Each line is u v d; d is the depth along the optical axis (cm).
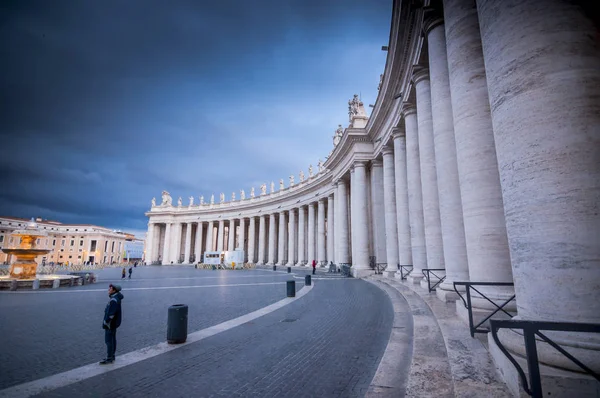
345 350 746
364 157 3291
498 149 487
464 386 413
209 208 8581
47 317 1269
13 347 841
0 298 1872
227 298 1741
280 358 707
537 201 413
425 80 1517
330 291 1922
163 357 737
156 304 1573
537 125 424
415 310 1009
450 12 880
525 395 351
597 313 365
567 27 432
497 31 494
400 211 2191
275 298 1702
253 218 7781
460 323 754
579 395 343
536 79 434
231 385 570
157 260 9025
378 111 2636
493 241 715
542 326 298
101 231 11688
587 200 382
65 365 697
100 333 995
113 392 552
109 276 3841
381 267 2988
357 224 3241
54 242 11062
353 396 511
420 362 544
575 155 395
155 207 9306
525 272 425
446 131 1091
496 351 481
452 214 1046
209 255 6550
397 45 1780
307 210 6375
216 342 852
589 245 375
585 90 409
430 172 1439
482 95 778
